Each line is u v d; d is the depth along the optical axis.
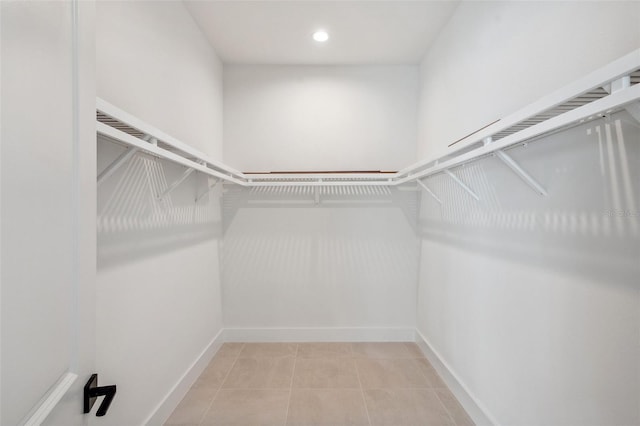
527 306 1.28
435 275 2.35
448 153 1.46
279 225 2.83
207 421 1.70
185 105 2.00
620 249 0.88
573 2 1.04
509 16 1.41
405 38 2.37
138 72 1.45
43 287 0.45
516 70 1.36
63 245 0.51
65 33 0.52
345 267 2.85
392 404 1.85
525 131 0.88
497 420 1.49
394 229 2.85
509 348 1.40
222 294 2.79
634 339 0.84
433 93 2.42
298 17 2.12
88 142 0.59
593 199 0.96
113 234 1.27
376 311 2.85
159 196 1.62
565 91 0.72
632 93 0.56
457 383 1.90
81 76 0.56
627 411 0.86
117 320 1.29
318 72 2.82
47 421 0.46
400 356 2.50
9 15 0.38
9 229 0.38
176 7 1.87
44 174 0.46
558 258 1.11
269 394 1.96
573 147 1.04
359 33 2.31
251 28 2.25
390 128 2.82
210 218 2.47
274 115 2.82
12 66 0.39
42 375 0.45
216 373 2.22
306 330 2.83
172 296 1.81
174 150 1.68
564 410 1.08
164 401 1.69
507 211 1.42
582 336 1.00
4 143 0.37
